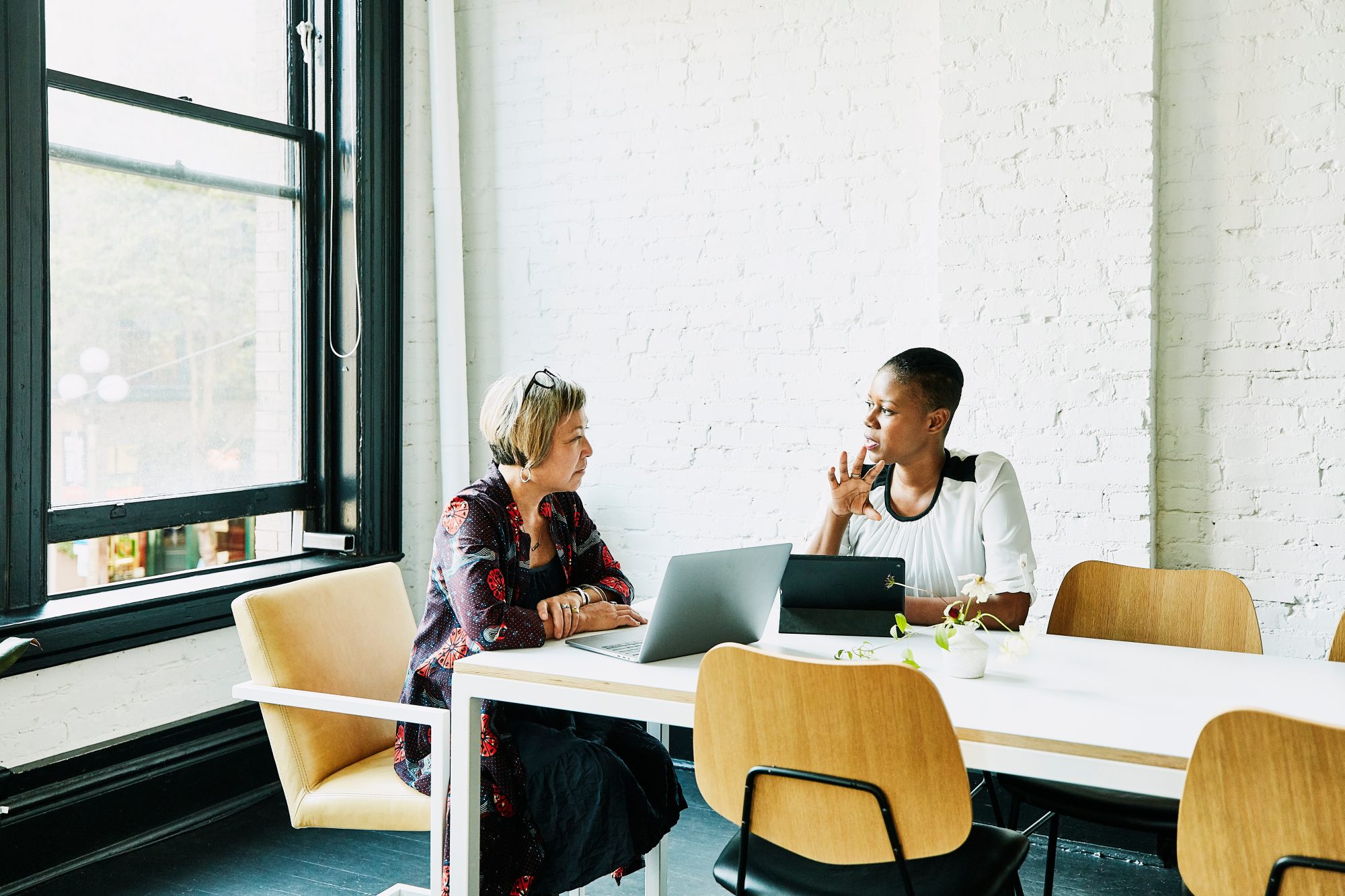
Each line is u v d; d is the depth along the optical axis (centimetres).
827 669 139
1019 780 205
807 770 146
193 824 293
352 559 350
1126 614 229
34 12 257
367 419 355
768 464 329
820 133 318
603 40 348
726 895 254
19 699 253
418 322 372
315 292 356
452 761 189
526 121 362
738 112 329
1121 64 273
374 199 355
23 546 258
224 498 323
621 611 212
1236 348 274
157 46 302
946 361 225
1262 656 191
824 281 320
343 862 272
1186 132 276
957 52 290
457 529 200
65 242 277
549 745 196
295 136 347
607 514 352
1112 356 277
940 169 294
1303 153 265
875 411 227
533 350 364
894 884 160
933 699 135
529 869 193
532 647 195
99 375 287
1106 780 140
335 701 195
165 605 282
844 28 314
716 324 335
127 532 292
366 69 350
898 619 186
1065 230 281
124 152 292
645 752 215
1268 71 268
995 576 220
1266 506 273
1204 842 127
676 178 338
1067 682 173
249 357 334
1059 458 284
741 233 330
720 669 149
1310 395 267
